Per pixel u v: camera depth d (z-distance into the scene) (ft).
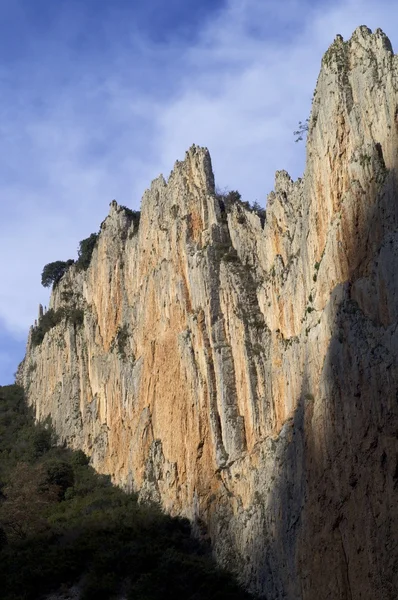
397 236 164.66
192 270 258.57
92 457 332.19
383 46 188.03
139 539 243.40
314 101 205.05
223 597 201.98
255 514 206.69
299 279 206.08
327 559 171.01
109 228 358.02
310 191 201.98
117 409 315.78
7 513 284.41
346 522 167.12
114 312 337.93
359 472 165.27
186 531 242.37
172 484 256.93
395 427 158.40
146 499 267.59
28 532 274.36
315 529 176.14
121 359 313.73
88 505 284.61
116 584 227.40
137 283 319.06
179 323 265.95
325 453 175.73
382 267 167.02
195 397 247.50
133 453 288.92
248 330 231.09
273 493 200.44
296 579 182.70
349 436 169.48
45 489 310.65
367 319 169.89
